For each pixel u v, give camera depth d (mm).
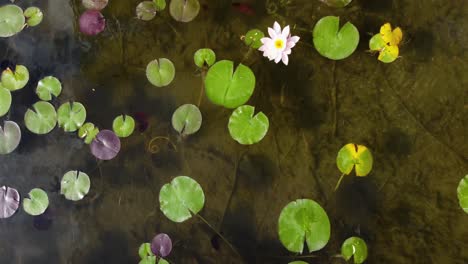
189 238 2344
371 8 2340
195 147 2369
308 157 2318
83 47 2453
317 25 2320
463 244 2225
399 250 2256
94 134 2387
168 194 2312
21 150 2424
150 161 2383
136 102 2404
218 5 2412
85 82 2432
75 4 2475
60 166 2404
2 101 2424
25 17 2482
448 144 2264
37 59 2461
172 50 2416
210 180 2355
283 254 2287
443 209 2248
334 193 2293
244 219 2328
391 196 2277
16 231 2416
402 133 2291
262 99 2352
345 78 2332
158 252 2328
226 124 2357
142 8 2441
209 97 2330
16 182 2420
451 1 2303
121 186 2389
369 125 2309
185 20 2420
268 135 2342
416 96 2295
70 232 2400
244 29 2391
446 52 2291
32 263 2406
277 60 2275
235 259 2312
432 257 2240
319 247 2207
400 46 2312
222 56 2385
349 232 2271
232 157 2352
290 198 2311
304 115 2338
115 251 2373
